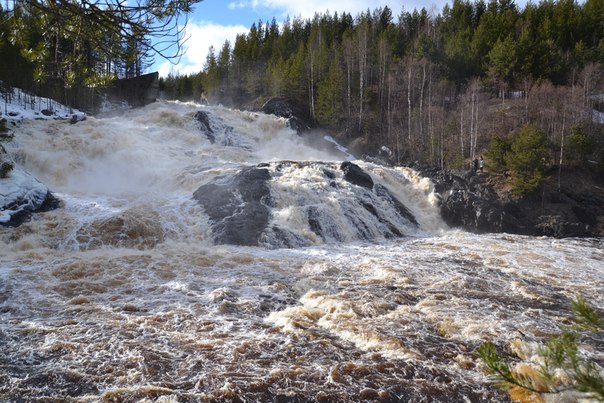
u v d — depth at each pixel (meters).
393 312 11.37
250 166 27.05
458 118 41.28
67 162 27.02
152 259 15.88
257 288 13.29
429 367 8.52
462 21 63.81
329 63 55.94
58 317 10.86
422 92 48.19
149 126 35.88
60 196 22.20
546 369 3.44
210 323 10.59
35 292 12.50
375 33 65.31
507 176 32.84
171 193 24.17
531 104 42.22
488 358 3.55
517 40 54.19
